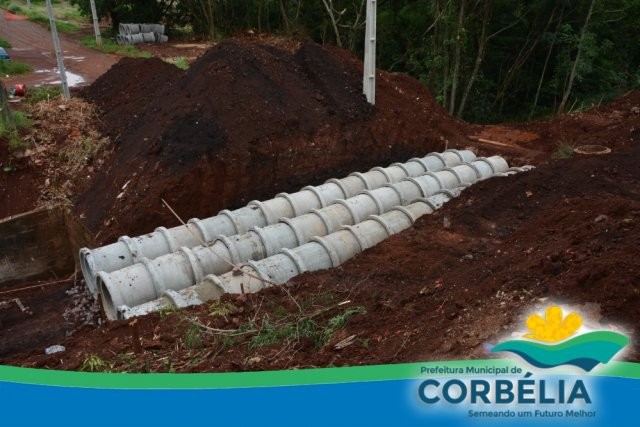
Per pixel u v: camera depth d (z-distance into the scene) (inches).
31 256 450.0
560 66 870.4
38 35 1226.0
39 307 418.9
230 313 279.0
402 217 404.2
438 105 682.8
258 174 480.1
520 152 584.1
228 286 316.2
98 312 397.1
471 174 493.0
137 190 447.8
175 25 1421.0
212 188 458.3
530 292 225.3
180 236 385.7
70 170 521.7
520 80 992.2
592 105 767.7
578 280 217.0
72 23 1487.5
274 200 429.1
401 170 495.5
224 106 487.8
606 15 845.8
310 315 264.8
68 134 555.2
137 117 550.6
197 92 499.5
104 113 600.4
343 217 405.7
